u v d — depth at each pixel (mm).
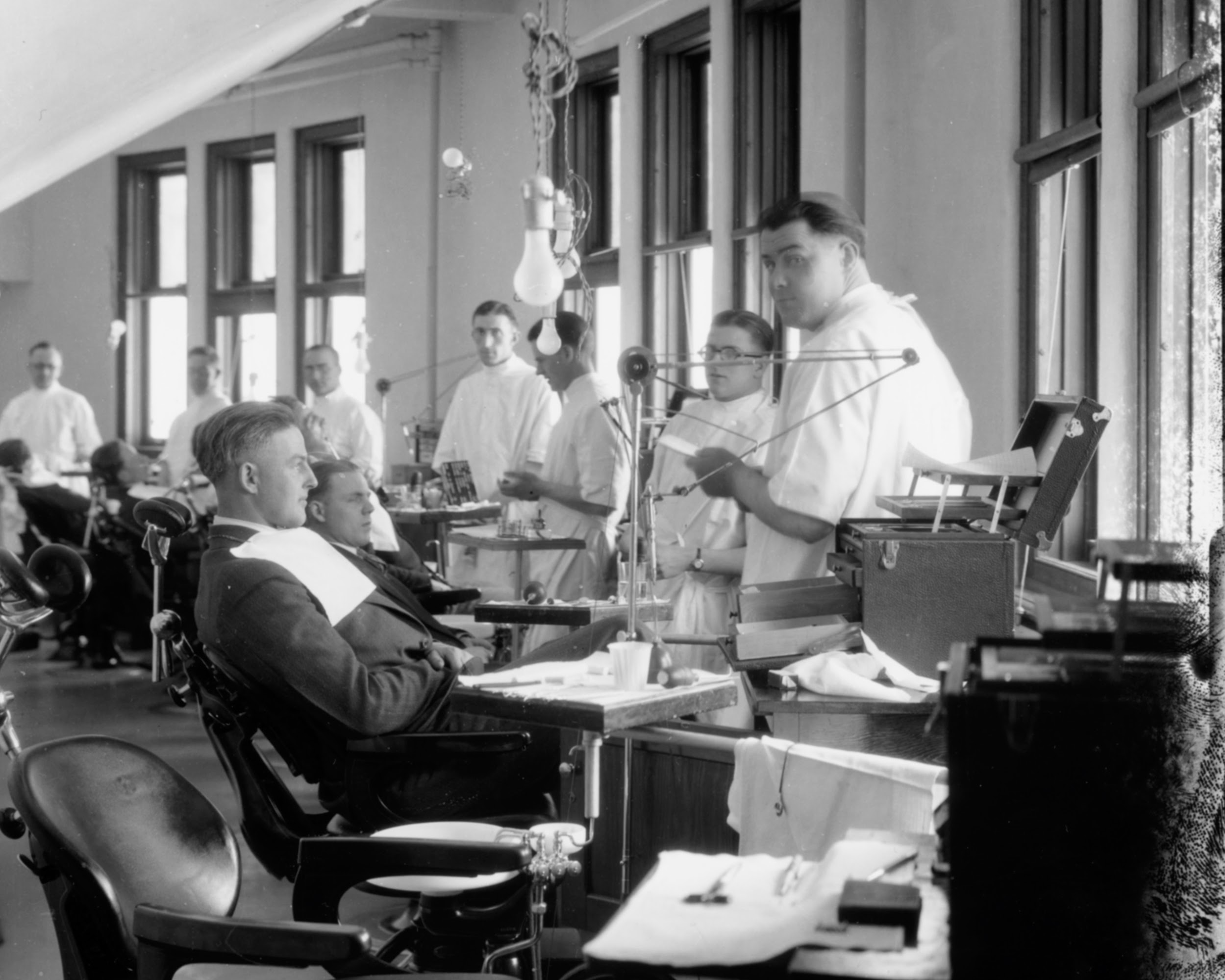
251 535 2814
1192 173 3186
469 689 1967
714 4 6434
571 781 2408
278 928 1462
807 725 2273
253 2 2463
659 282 7113
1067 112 4012
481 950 1983
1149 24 3281
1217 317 3012
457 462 6203
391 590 3090
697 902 1310
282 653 2611
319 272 10383
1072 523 3602
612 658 1956
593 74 7516
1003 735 1339
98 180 11484
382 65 9570
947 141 4582
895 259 5000
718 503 3992
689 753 2248
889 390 2879
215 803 4184
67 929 1705
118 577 6602
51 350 9461
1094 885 1328
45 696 5938
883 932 1250
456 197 9078
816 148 5535
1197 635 1398
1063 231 4121
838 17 5359
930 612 2391
